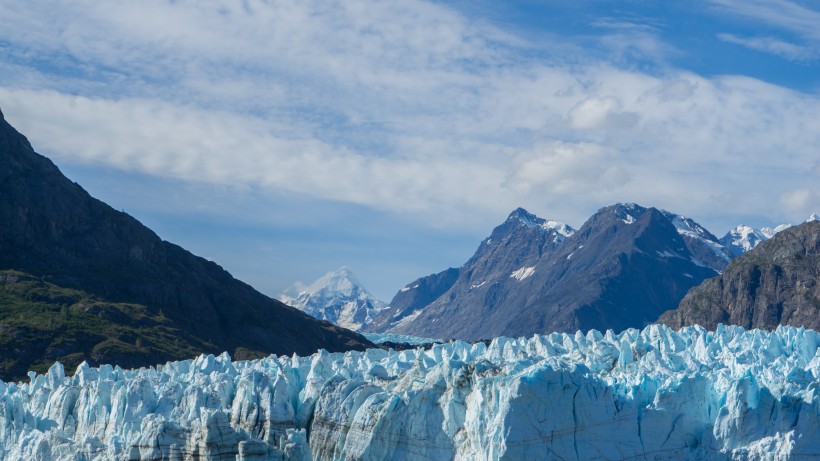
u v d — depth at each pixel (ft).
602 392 468.34
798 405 456.45
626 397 479.82
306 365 596.70
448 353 587.68
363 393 513.04
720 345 596.29
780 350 578.66
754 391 467.93
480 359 502.38
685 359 538.47
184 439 476.54
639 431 469.16
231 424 521.24
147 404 548.31
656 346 590.55
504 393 456.86
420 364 550.36
